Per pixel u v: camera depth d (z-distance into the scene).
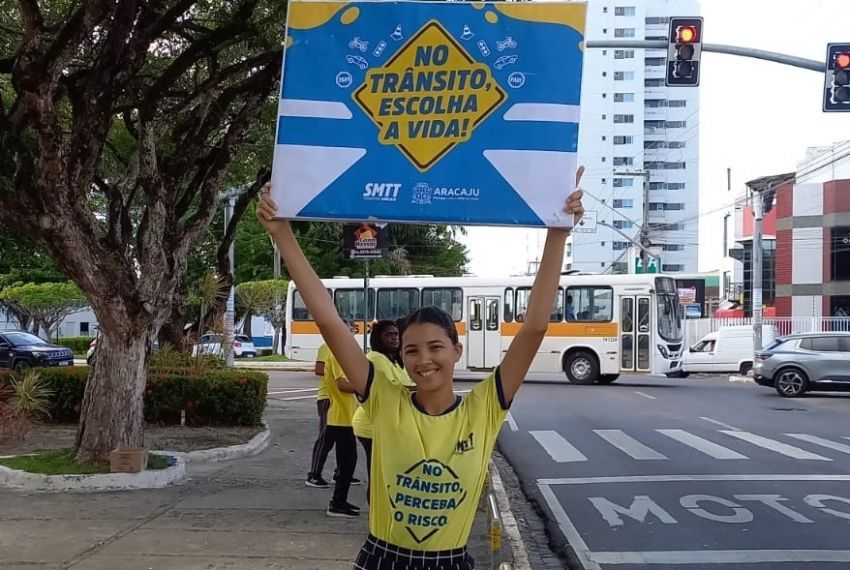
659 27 98.06
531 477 10.43
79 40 8.04
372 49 3.71
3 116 8.84
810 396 21.59
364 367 3.05
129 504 8.02
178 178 9.88
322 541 6.77
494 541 5.30
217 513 7.71
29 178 8.57
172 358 13.88
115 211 9.37
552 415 16.97
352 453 7.66
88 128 8.59
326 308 3.14
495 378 3.04
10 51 12.55
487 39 3.67
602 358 24.72
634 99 96.62
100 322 9.16
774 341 22.23
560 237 3.58
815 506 8.62
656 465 11.12
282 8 10.41
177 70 10.03
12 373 14.20
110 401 9.24
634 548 7.20
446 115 3.68
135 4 8.75
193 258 22.44
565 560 6.94
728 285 59.78
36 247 13.33
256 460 10.91
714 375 30.56
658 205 97.94
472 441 2.92
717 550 7.09
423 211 3.65
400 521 2.86
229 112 12.96
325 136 3.69
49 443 11.79
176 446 11.47
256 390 13.69
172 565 6.07
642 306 24.61
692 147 98.38
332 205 3.64
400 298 26.83
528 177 3.62
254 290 28.44
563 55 3.66
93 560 6.16
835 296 39.34
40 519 7.37
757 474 10.40
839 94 14.12
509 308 25.97
